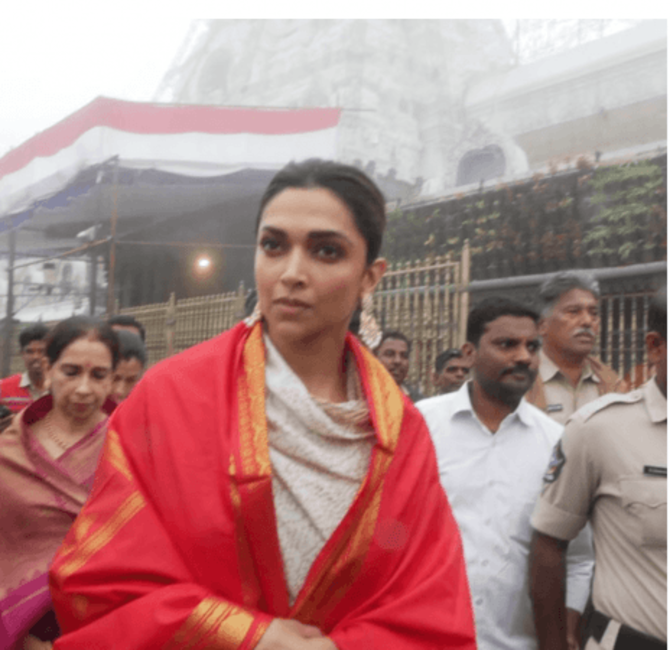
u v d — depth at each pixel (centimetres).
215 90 1429
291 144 790
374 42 1369
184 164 782
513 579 196
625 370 641
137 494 83
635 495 163
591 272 653
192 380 88
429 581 87
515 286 706
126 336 289
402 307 650
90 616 79
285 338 87
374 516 86
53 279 1259
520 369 200
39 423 208
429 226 816
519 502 200
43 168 824
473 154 1305
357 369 98
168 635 75
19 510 191
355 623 82
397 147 1345
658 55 1080
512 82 1270
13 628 182
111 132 767
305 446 86
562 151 1181
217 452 83
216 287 1165
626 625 162
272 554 81
